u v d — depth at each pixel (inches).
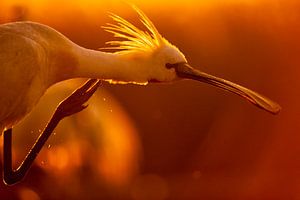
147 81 407.5
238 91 413.7
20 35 382.0
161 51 407.5
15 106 383.6
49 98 553.6
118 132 587.5
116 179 584.4
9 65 378.0
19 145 552.7
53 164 570.9
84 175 573.9
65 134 564.4
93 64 397.7
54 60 389.4
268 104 415.8
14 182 411.2
